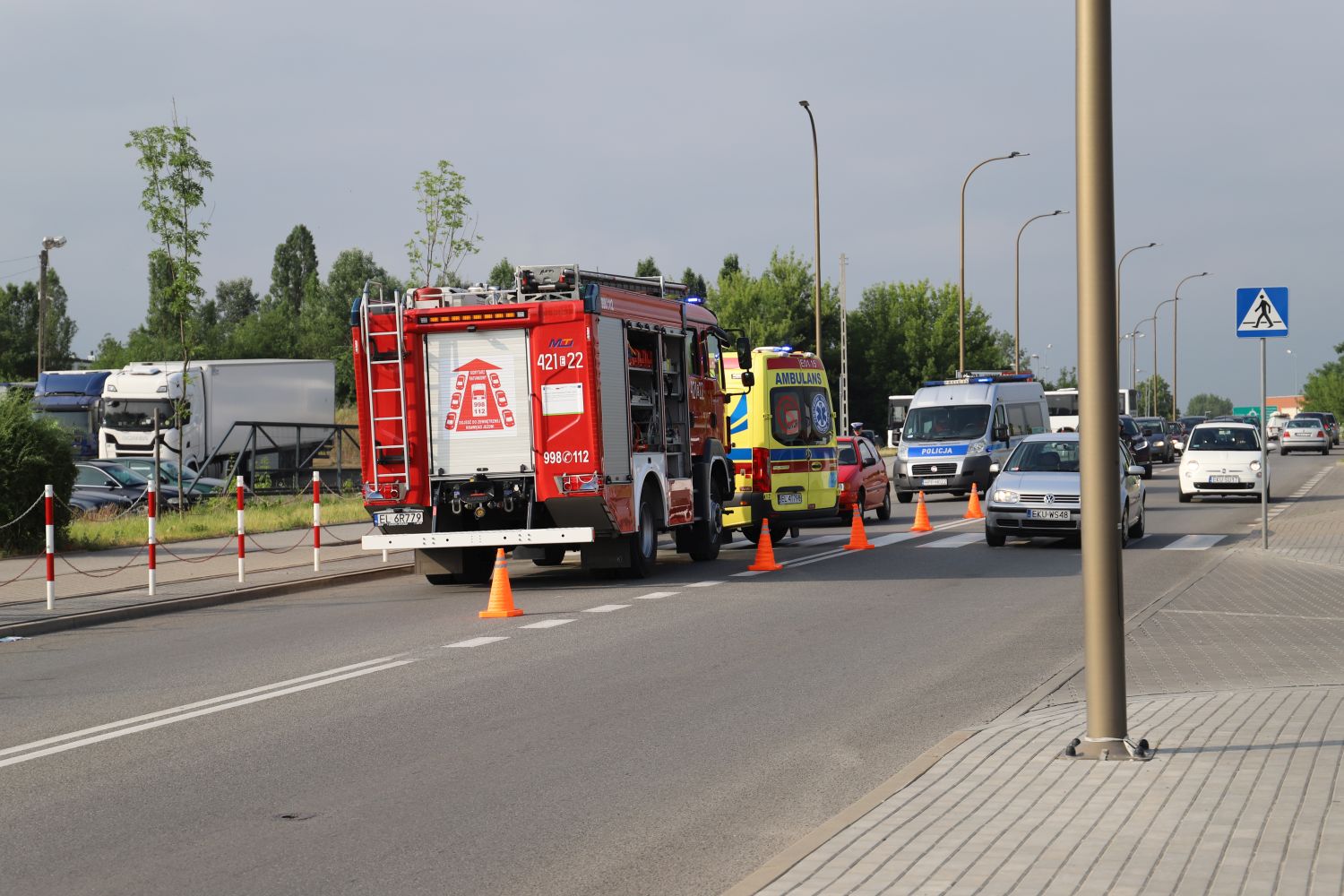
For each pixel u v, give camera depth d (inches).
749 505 1125.7
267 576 939.3
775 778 367.9
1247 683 488.1
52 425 1149.7
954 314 4899.1
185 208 1476.4
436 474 855.7
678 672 537.3
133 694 513.0
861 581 872.3
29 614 740.7
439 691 502.3
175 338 3703.3
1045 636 623.8
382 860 296.8
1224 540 1137.4
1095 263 358.0
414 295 879.1
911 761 386.0
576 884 279.9
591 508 842.2
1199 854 273.0
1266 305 989.8
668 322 954.7
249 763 390.3
